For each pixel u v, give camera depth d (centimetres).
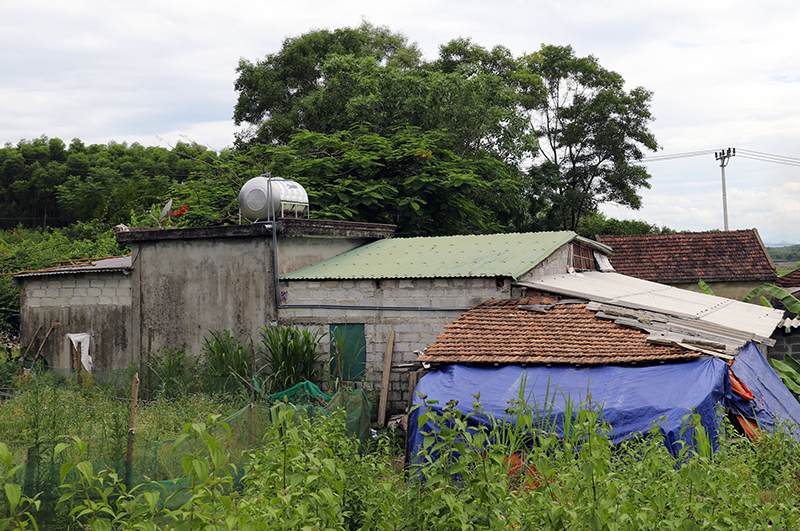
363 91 2658
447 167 2255
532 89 3672
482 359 1082
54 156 6419
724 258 2814
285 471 466
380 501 518
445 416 488
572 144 3834
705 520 457
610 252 2166
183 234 1565
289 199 1552
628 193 3875
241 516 373
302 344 1389
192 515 366
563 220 3891
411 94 2559
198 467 358
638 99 3756
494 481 455
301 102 3356
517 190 2662
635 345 1061
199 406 1211
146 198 5012
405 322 1416
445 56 3534
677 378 954
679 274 2755
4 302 2294
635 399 916
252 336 1499
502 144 2773
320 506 448
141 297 1628
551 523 426
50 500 647
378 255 1603
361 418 1038
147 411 1207
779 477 704
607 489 452
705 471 494
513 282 1354
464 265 1435
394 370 1412
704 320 1221
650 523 438
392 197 2188
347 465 604
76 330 1706
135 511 377
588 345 1086
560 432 884
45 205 6069
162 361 1472
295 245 1540
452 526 442
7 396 1385
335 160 2178
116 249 2898
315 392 1236
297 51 3697
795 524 486
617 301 1287
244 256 1515
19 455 836
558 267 1653
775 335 1634
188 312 1573
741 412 987
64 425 1038
